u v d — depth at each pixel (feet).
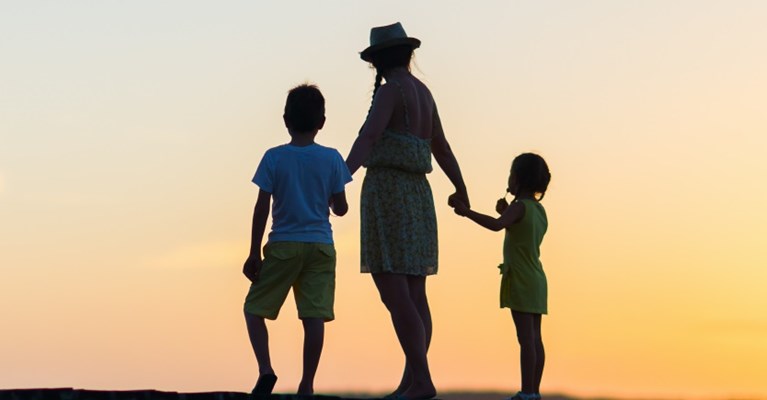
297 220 28.35
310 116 28.60
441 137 30.73
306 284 28.66
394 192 28.02
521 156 33.01
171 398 22.88
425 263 28.25
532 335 32.04
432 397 27.30
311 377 28.37
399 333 27.58
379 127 27.76
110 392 22.15
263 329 28.27
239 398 23.81
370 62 29.32
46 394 21.52
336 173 28.78
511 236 32.42
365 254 28.02
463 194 31.91
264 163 28.50
